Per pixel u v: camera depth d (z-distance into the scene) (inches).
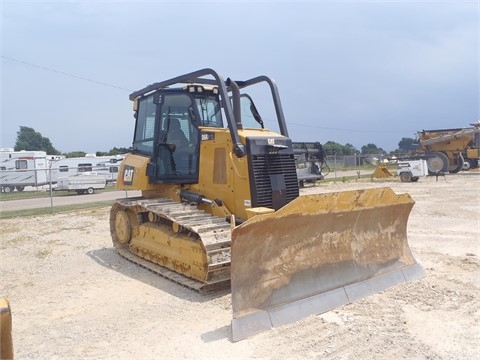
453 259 305.0
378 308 215.2
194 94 301.0
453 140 1171.9
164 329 199.5
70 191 1130.7
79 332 199.3
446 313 207.9
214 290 250.5
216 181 276.5
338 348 175.0
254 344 179.9
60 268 313.3
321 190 830.5
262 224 196.7
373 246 253.6
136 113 353.4
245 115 316.2
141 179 318.3
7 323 113.9
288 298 206.4
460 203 593.0
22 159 1301.7
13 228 505.4
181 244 264.8
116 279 281.7
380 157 1558.8
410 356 168.1
